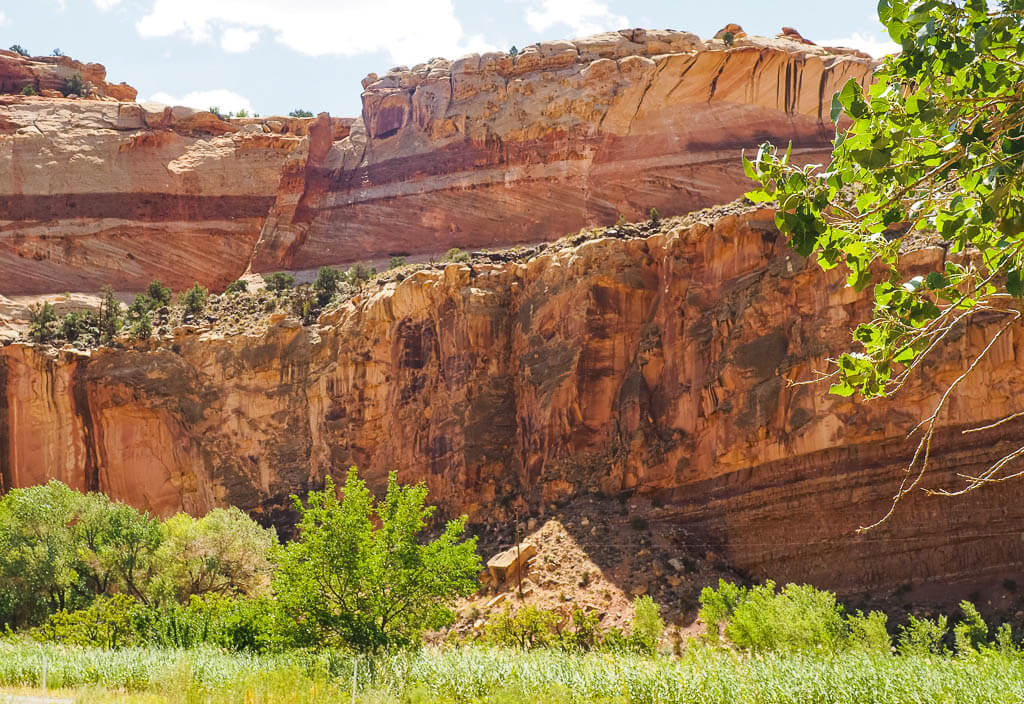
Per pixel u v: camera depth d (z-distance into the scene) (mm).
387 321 75250
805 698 26672
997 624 44219
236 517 63219
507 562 54906
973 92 10281
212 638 38500
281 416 78875
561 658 31953
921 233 53969
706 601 43281
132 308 95812
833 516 51531
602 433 62906
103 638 40969
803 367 54219
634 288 64750
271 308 89500
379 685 28422
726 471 55844
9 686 31812
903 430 50031
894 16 10422
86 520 58375
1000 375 47875
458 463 66312
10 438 82875
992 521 47438
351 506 33969
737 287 59281
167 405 81125
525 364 67125
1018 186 9984
